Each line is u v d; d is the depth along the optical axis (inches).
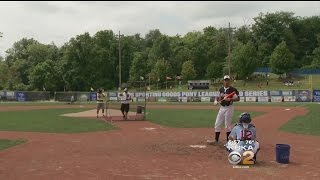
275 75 4252.0
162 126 919.7
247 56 3961.6
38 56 5019.7
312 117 1162.0
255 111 1502.2
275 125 933.2
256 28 5019.7
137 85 4082.2
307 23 5147.6
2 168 433.4
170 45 4859.7
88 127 896.3
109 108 1594.5
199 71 4596.5
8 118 1203.2
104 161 472.4
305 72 4269.2
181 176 390.3
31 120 1115.3
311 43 5083.7
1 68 4768.7
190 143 626.5
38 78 4168.3
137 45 5570.9
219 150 552.7
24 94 2965.1
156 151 547.8
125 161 471.8
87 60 4269.2
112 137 716.7
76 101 2893.7
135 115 1222.9
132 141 658.2
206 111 1544.0
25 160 482.6
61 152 544.1
